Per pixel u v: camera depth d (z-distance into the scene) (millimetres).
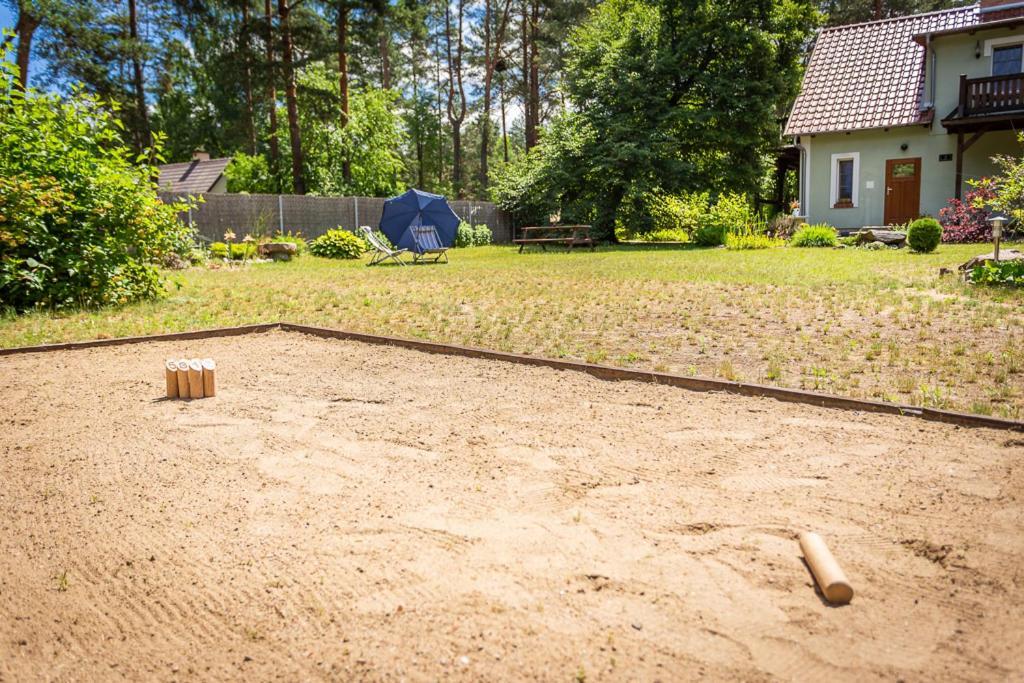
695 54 24219
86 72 29656
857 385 4789
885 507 2867
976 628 2068
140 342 6957
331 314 8680
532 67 43094
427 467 3445
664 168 23562
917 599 2221
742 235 22156
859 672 1879
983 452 3484
